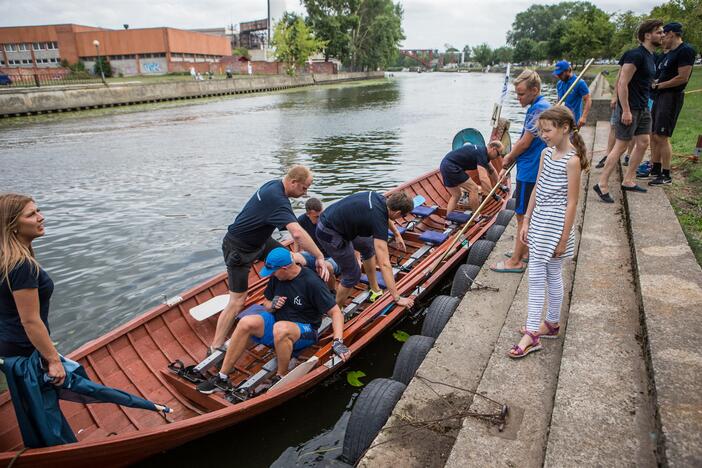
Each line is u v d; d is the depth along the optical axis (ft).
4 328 9.80
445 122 84.58
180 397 14.56
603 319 12.06
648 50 18.24
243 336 13.74
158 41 177.78
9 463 9.99
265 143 64.59
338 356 14.62
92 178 45.39
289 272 14.24
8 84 118.83
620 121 19.20
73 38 175.11
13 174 46.91
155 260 27.02
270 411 14.85
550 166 10.68
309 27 205.67
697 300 11.60
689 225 16.96
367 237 17.08
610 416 8.89
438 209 28.96
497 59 423.23
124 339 15.29
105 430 13.23
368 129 76.95
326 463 13.08
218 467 13.07
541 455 8.84
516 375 10.93
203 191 40.73
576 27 157.79
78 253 28.04
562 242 10.67
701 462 7.11
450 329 14.08
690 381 8.84
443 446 9.92
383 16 234.38
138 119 91.81
